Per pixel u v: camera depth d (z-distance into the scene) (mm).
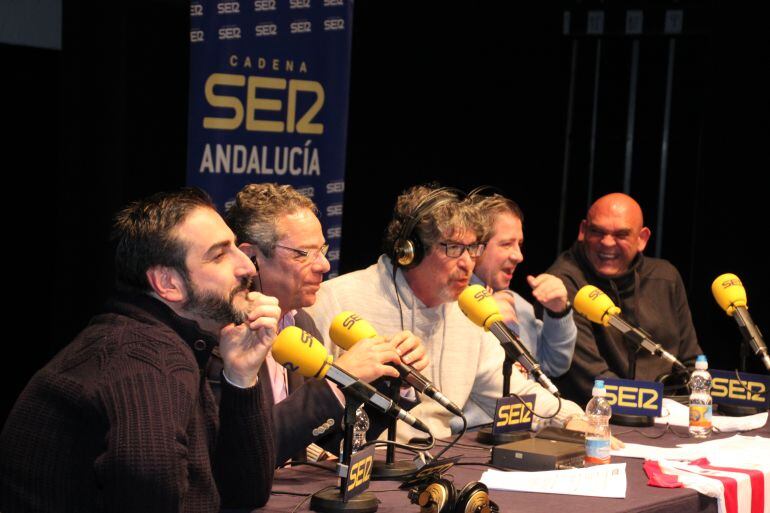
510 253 3568
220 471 1983
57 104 4801
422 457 2176
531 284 3432
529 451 2377
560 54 5875
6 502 1810
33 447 1789
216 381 2150
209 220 1944
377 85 5988
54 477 1775
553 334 3451
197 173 4211
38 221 4816
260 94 4285
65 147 4602
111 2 4547
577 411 2979
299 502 2057
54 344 4715
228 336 1980
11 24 4598
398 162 6043
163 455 1700
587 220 4129
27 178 4770
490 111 5973
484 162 6008
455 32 5949
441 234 2832
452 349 3002
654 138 5777
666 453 2574
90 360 1812
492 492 2146
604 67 5828
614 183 5867
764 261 5508
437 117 6012
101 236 4578
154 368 1787
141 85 4715
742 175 5527
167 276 1925
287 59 4336
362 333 2344
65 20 4562
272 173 4328
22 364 4848
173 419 1743
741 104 5500
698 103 5691
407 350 2312
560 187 5945
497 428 2668
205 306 1936
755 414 3221
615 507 2045
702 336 5594
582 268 4133
